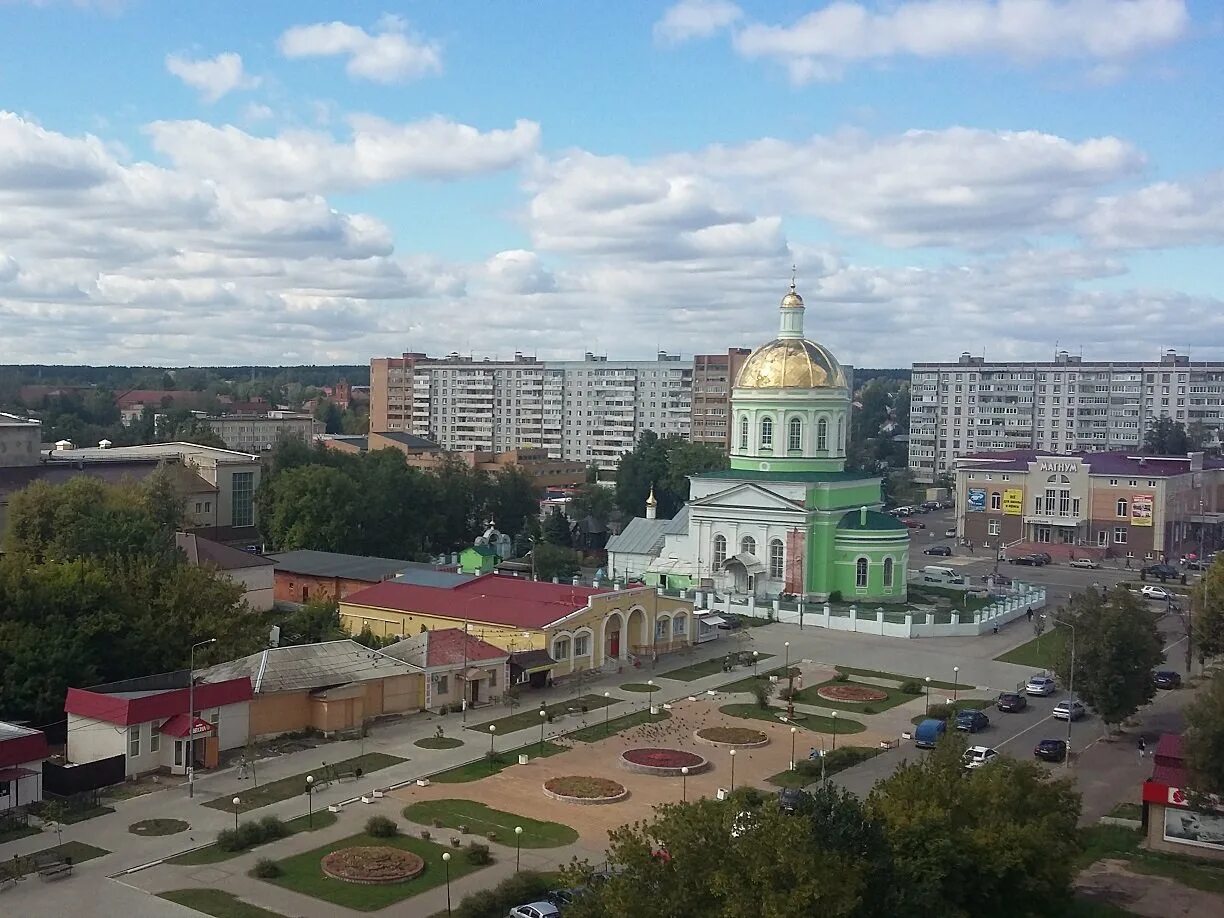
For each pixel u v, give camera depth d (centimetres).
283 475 14762
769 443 13775
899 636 11525
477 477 17725
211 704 7119
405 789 6688
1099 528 18112
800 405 13575
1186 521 18412
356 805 6397
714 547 13650
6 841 5747
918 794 4897
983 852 4684
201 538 12012
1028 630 11969
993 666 10275
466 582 11069
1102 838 6200
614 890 3875
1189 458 18850
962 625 11644
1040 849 4759
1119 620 8131
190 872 5419
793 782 6938
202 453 15250
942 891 4581
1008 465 18838
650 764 7138
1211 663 10731
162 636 8262
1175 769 6119
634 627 10388
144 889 5212
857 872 4125
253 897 5147
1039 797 5084
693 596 12988
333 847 5759
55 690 7394
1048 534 18450
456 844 5772
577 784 6731
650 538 14588
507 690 8900
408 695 8319
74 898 5097
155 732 6869
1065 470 18288
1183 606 13562
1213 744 5744
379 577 12006
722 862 3981
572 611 9694
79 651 7625
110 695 6919
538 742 7706
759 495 13188
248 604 10269
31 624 7650
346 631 10362
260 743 7444
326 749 7425
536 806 6444
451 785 6781
